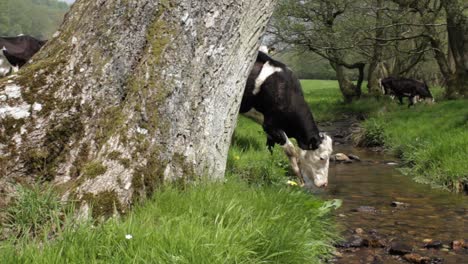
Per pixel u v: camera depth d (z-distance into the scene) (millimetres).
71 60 4422
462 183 8953
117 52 4395
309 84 64250
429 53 30594
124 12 4453
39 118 4195
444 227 6473
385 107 24750
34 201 3691
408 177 10328
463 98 21938
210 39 4621
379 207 7562
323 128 21703
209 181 4672
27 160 4086
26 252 3158
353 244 5594
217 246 3467
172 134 4391
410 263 5129
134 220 3678
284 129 9062
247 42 4961
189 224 3727
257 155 9250
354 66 29641
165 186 4285
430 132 13875
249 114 9344
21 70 4449
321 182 8984
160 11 4484
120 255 3279
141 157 4156
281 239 4000
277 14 22328
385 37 25359
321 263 4816
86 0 4805
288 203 5195
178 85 4434
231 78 4852
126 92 4355
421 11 21531
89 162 4109
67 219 3549
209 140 4695
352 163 12406
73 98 4312
